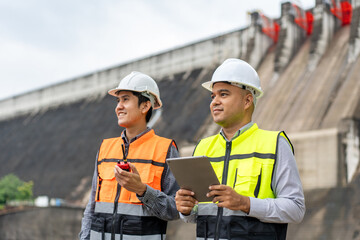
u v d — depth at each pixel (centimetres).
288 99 2466
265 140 281
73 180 3105
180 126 2802
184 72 3206
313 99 2344
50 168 3406
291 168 272
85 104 3841
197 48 3200
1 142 4297
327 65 2495
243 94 292
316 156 2031
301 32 2834
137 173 309
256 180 271
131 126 361
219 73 294
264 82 2698
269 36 2955
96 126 3469
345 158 1959
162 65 3384
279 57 2750
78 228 2392
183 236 1891
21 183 3034
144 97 362
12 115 4603
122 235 329
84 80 3991
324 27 2664
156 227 336
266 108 2505
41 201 2903
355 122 2058
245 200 254
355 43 2438
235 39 3009
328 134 2070
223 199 250
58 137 3712
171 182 344
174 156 354
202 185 259
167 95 3128
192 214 296
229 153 287
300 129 2217
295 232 1731
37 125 4116
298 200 267
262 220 262
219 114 291
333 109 2194
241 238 263
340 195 1803
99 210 343
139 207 331
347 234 1603
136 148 353
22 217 2592
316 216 1755
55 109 4138
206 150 300
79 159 3269
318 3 2742
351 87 2250
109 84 3759
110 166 353
